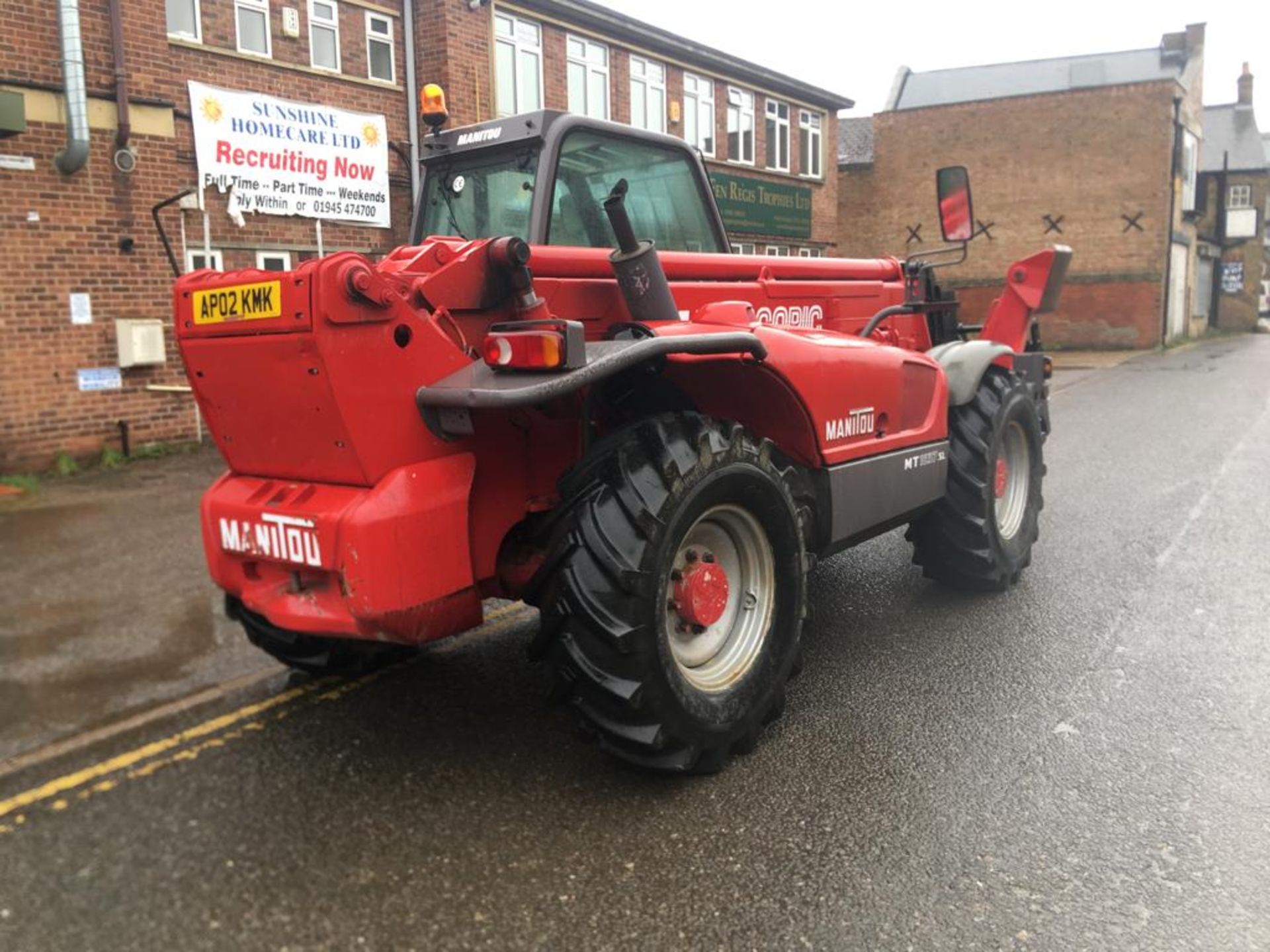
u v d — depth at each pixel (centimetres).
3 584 557
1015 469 536
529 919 247
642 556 288
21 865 272
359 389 275
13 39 877
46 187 909
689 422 314
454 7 1226
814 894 257
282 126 1082
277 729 362
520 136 387
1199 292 3238
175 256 1006
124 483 871
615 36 1539
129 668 427
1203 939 237
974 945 237
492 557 318
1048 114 2530
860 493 399
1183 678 395
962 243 601
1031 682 395
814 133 2120
